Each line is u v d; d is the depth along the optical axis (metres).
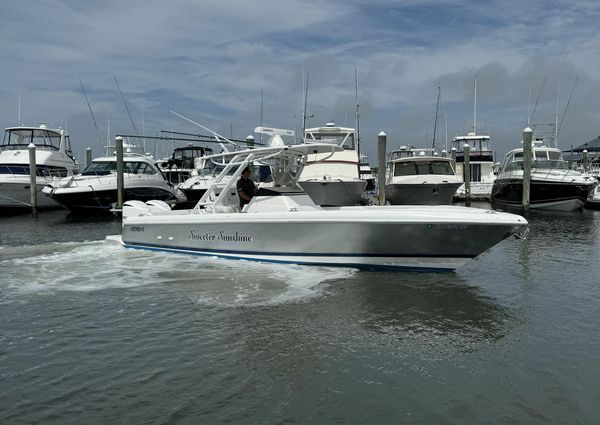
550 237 13.62
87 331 5.46
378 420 3.72
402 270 8.20
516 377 4.43
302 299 6.65
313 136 17.62
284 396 4.06
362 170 39.62
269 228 8.41
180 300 6.57
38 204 22.44
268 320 5.84
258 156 9.13
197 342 5.16
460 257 8.03
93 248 10.20
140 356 4.81
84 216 20.52
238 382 4.30
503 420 3.74
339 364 4.66
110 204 20.89
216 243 9.03
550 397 4.07
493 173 31.72
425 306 6.45
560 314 6.24
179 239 9.44
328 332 5.48
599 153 42.16
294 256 8.45
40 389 4.16
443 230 7.67
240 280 7.58
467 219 7.52
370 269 8.25
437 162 20.36
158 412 3.82
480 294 7.10
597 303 6.75
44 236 14.45
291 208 8.68
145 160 22.47
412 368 4.60
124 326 5.62
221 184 10.66
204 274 7.94
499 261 9.77
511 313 6.25
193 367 4.58
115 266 8.54
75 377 4.38
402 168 20.47
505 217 7.55
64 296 6.78
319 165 16.91
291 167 9.49
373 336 5.38
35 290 7.07
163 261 8.91
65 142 26.62
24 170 23.00
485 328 5.68
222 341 5.19
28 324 5.68
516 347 5.11
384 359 4.79
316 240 8.20
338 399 4.02
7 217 20.19
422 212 7.73
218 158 10.29
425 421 3.72
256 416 3.77
